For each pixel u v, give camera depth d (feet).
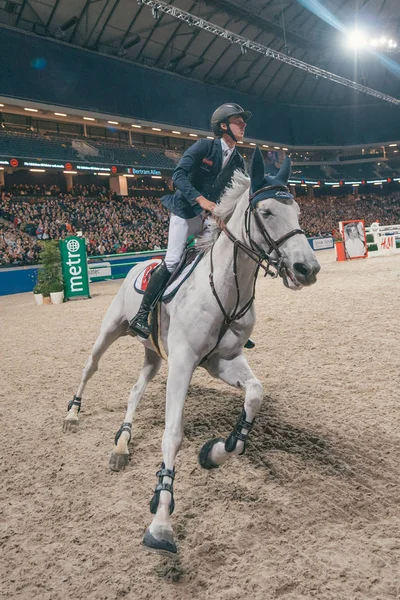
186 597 6.68
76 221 91.86
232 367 9.18
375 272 43.14
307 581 6.72
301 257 7.52
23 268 68.03
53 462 11.27
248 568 7.11
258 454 10.57
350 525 7.94
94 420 13.66
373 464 9.77
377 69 160.76
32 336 28.40
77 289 46.52
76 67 103.45
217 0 106.63
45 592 7.09
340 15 135.33
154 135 129.49
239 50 129.90
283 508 8.49
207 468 9.30
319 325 22.88
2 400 16.34
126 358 20.72
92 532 8.39
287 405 13.26
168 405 8.23
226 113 9.45
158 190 126.52
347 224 60.70
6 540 8.45
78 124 112.88
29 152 94.94
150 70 118.73
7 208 85.61
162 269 10.03
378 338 19.44
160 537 7.04
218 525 8.18
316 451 10.48
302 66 109.81
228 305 8.68
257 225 8.08
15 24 94.48
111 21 103.96
